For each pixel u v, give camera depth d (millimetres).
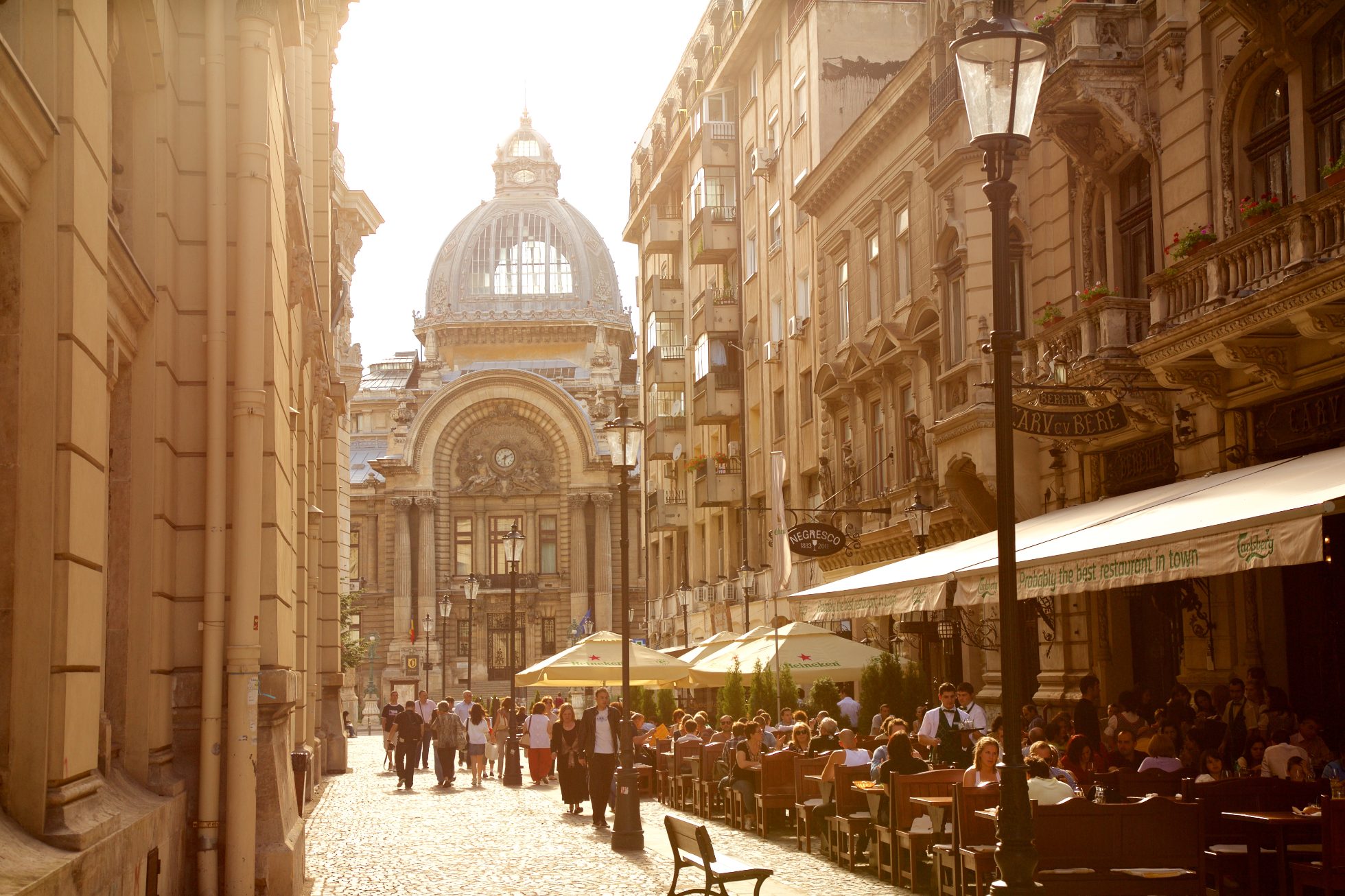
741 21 46906
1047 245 24188
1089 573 13812
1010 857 8391
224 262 13812
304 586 24094
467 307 101188
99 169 9219
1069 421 20078
